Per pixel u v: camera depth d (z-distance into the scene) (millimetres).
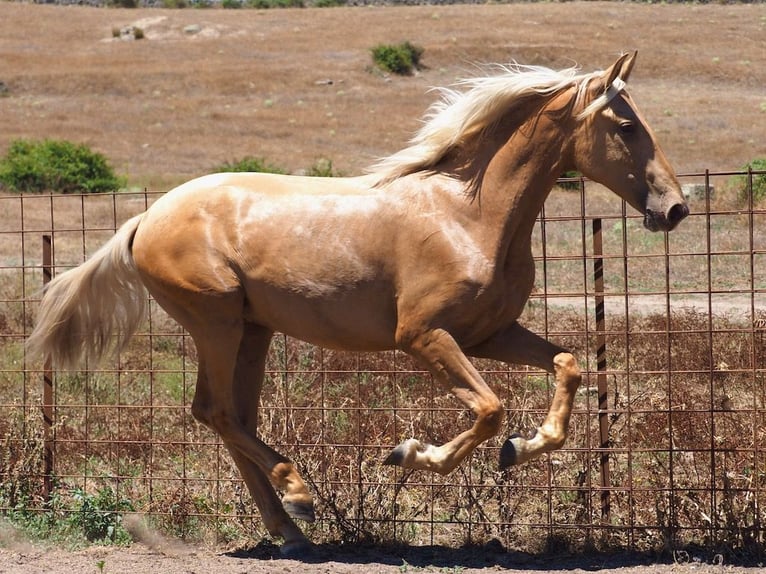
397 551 8859
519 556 8578
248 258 8398
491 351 8289
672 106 68625
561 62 82875
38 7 114312
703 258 24781
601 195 36969
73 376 13859
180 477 10188
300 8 122000
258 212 8430
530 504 9625
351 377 13328
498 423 7742
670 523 8578
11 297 20469
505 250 7941
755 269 23406
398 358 13156
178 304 8680
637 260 25016
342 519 9078
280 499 9133
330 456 9680
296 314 8367
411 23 102688
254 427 9055
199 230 8516
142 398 13578
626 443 10438
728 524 8430
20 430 10375
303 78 80438
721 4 110688
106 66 85562
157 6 138000
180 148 59594
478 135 8086
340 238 8172
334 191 8383
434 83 80750
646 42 89188
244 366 9031
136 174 52500
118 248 9031
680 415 10625
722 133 59250
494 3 124875
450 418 10383
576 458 10086
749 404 11531
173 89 78312
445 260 7859
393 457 7949
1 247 29750
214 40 97812
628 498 9055
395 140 61688
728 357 13867
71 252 28734
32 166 47188
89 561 8594
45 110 71875
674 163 51031
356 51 90188
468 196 7996
